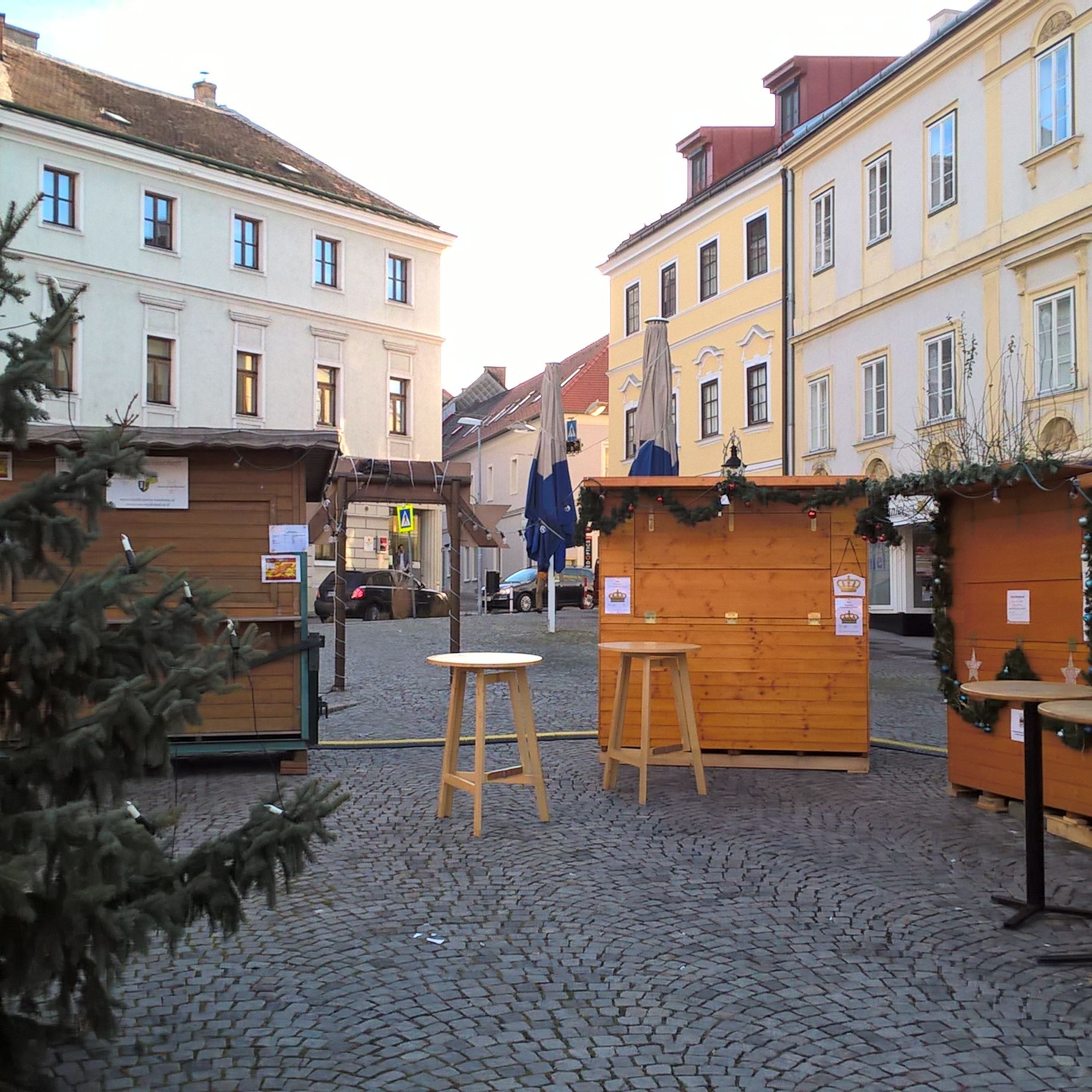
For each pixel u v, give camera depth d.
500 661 7.12
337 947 4.94
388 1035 4.02
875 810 7.73
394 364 39.91
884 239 23.81
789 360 27.59
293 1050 3.89
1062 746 6.93
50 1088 3.36
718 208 30.61
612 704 9.41
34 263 30.11
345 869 6.17
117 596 3.35
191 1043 3.94
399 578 34.06
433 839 6.86
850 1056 3.87
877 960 4.81
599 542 9.52
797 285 27.33
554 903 5.57
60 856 2.95
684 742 8.41
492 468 60.00
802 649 9.23
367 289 38.94
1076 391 18.38
